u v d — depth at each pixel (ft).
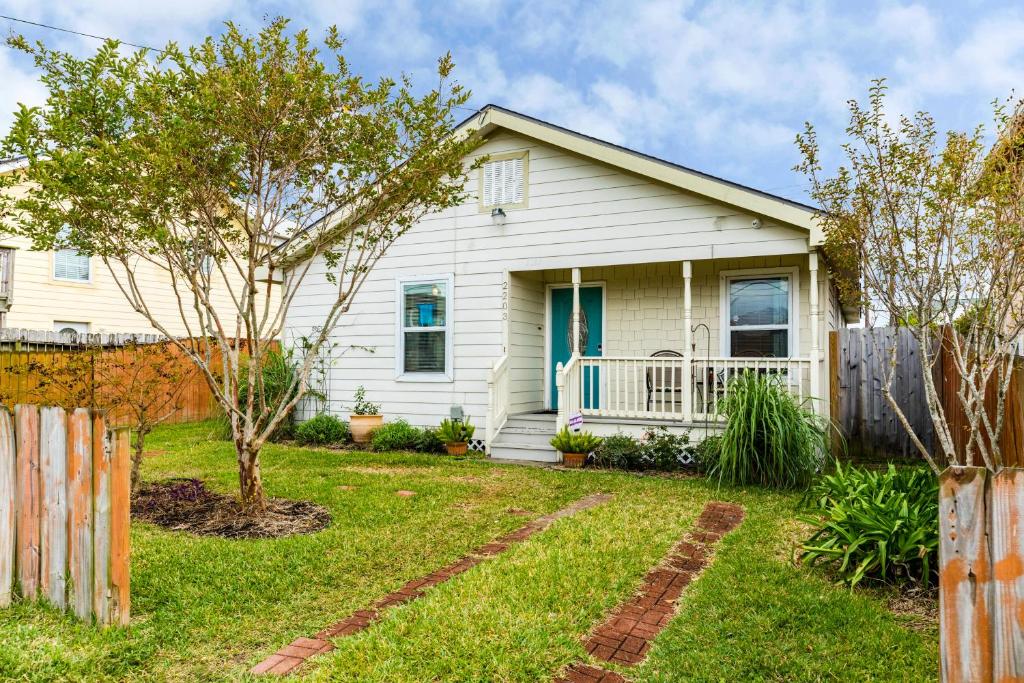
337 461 29.66
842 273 29.12
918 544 12.54
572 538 16.53
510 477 25.84
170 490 21.83
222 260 19.76
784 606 11.93
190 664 10.07
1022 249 14.66
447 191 20.22
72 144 15.74
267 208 18.72
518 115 33.01
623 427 29.86
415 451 33.65
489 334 34.42
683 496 22.09
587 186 32.22
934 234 15.46
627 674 9.62
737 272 32.04
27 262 50.16
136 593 12.76
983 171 15.25
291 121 17.34
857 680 9.37
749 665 9.81
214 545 15.76
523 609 11.74
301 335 39.63
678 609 12.10
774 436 23.12
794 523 18.15
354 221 19.95
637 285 34.83
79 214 15.88
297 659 10.19
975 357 16.20
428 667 9.62
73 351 33.22
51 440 11.96
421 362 36.22
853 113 16.52
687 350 29.12
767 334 31.37
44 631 10.92
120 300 55.77
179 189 16.56
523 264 33.63
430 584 13.51
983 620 6.95
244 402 37.65
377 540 16.48
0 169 38.63
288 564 14.55
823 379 29.71
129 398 22.62
